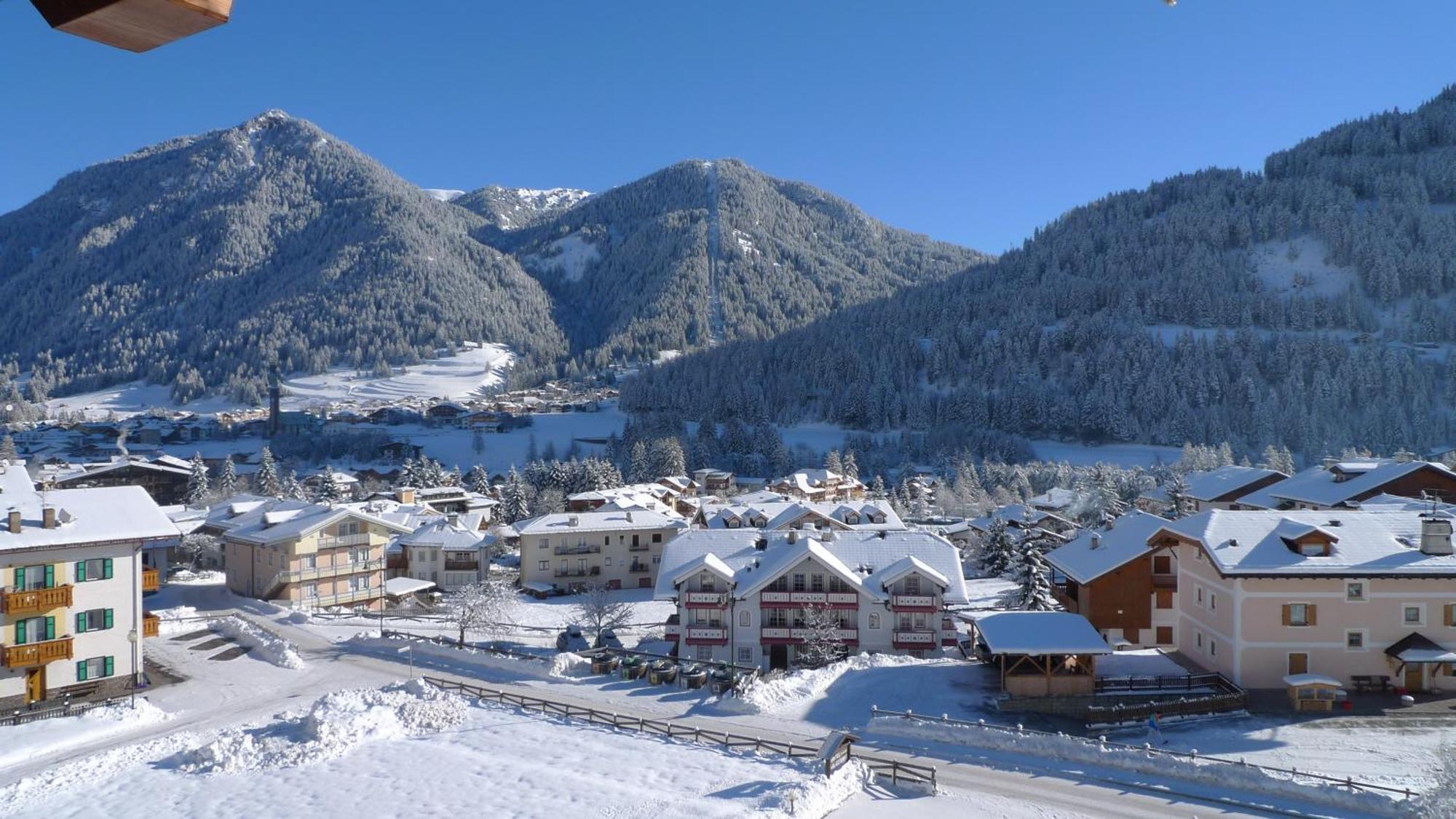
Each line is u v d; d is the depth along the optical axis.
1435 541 50.81
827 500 150.88
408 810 37.19
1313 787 36.97
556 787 39.16
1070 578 67.69
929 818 35.53
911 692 52.62
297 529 84.25
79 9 4.55
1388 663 49.66
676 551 72.12
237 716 52.09
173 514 111.88
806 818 35.09
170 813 37.53
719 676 56.00
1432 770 34.19
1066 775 40.22
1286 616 50.25
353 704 49.97
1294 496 92.88
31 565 52.66
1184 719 46.66
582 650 67.69
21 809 38.09
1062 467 183.62
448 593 97.69
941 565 66.75
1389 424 193.00
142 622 58.25
